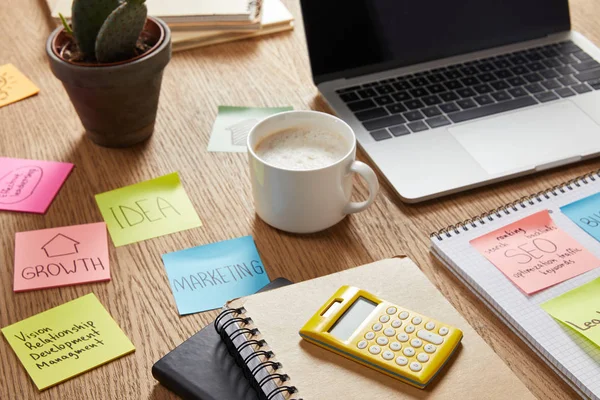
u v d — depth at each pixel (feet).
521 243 2.30
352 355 1.86
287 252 2.38
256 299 2.06
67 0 3.76
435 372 1.80
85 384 1.97
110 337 2.10
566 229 2.35
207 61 3.45
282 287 2.10
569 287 2.13
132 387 1.95
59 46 2.74
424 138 2.76
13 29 3.71
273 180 2.29
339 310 1.98
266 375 1.83
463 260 2.24
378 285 2.11
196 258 2.37
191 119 3.04
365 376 1.83
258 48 3.56
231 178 2.72
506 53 3.29
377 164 2.63
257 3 3.69
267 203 2.40
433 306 2.04
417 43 3.19
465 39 3.27
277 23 3.67
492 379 1.82
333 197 2.34
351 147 2.34
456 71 3.17
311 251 2.38
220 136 2.94
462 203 2.54
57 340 2.09
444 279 2.25
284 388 1.78
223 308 2.04
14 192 2.64
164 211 2.57
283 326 1.97
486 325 2.08
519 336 2.04
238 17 3.53
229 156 2.83
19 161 2.81
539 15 3.38
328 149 2.43
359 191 2.63
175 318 2.16
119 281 2.29
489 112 2.91
